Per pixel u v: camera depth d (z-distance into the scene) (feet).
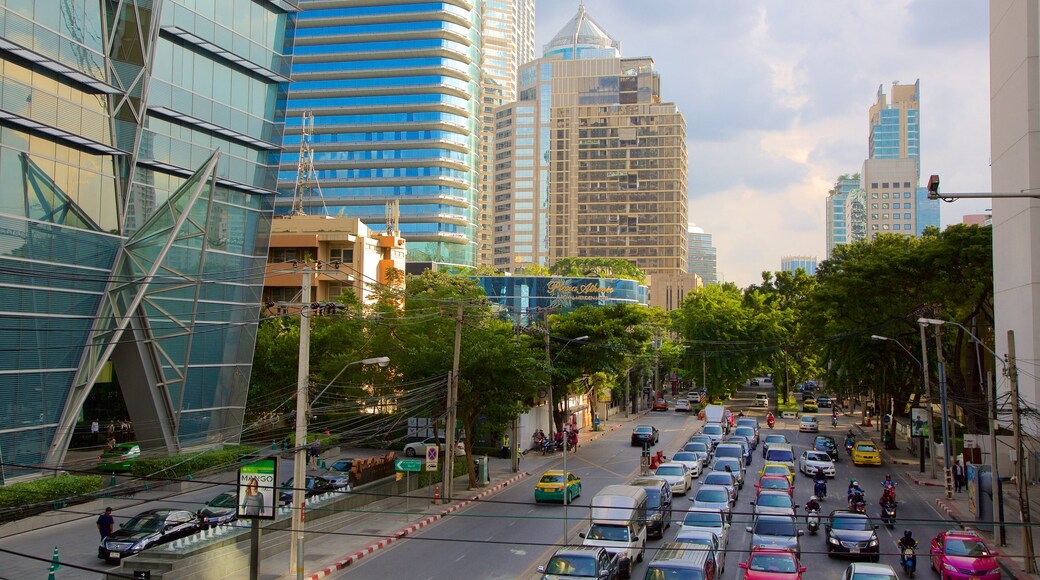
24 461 120.47
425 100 500.74
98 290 133.69
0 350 117.39
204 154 159.94
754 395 448.24
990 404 114.73
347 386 169.89
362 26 505.66
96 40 132.26
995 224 173.27
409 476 142.00
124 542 92.84
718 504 112.47
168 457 140.05
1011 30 163.32
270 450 156.76
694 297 343.67
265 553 99.30
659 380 426.51
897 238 297.12
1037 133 152.15
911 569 92.89
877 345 216.13
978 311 197.36
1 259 118.42
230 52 162.30
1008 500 138.21
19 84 119.96
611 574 82.12
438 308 164.55
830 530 101.45
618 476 172.76
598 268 574.15
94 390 182.80
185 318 153.17
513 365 152.97
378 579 91.81
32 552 97.35
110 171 137.59
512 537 115.14
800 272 414.21
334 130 505.66
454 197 504.43
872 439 248.52
